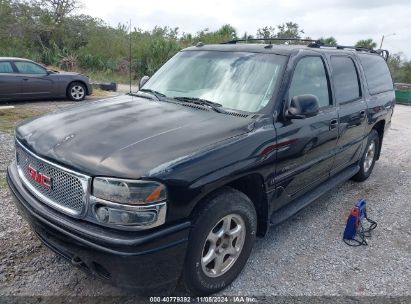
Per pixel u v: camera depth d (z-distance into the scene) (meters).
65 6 35.91
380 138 6.14
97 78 26.48
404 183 6.17
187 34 37.59
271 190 3.37
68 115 3.34
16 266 3.24
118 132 2.88
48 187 2.74
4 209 4.20
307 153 3.79
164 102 3.71
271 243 3.93
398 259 3.79
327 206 5.02
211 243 2.90
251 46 4.09
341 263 3.65
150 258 2.43
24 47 33.47
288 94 3.54
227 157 2.80
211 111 3.42
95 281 3.12
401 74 47.09
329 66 4.38
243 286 3.20
